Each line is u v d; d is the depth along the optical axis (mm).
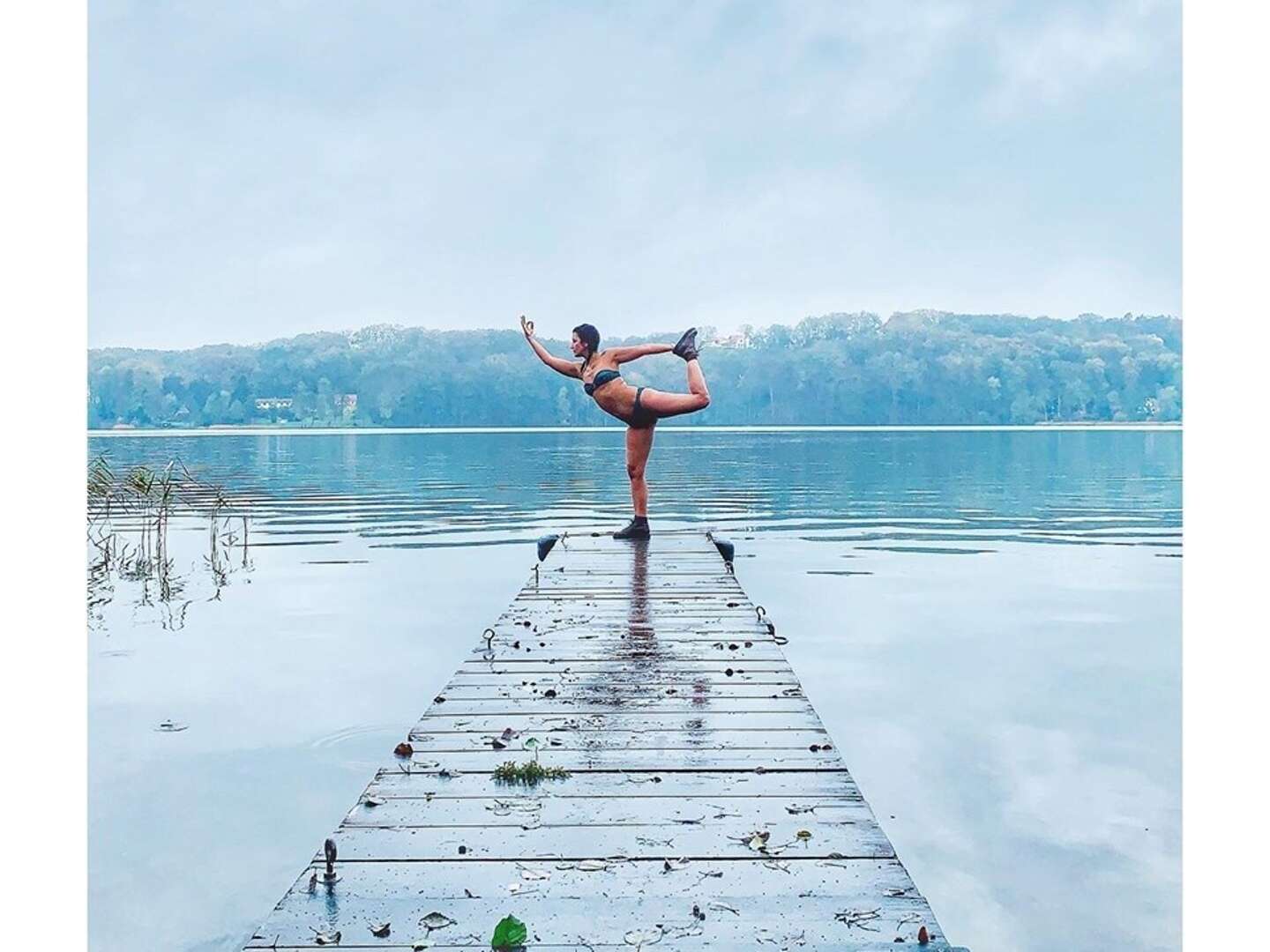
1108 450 46875
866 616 12211
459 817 4461
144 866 5598
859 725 8117
